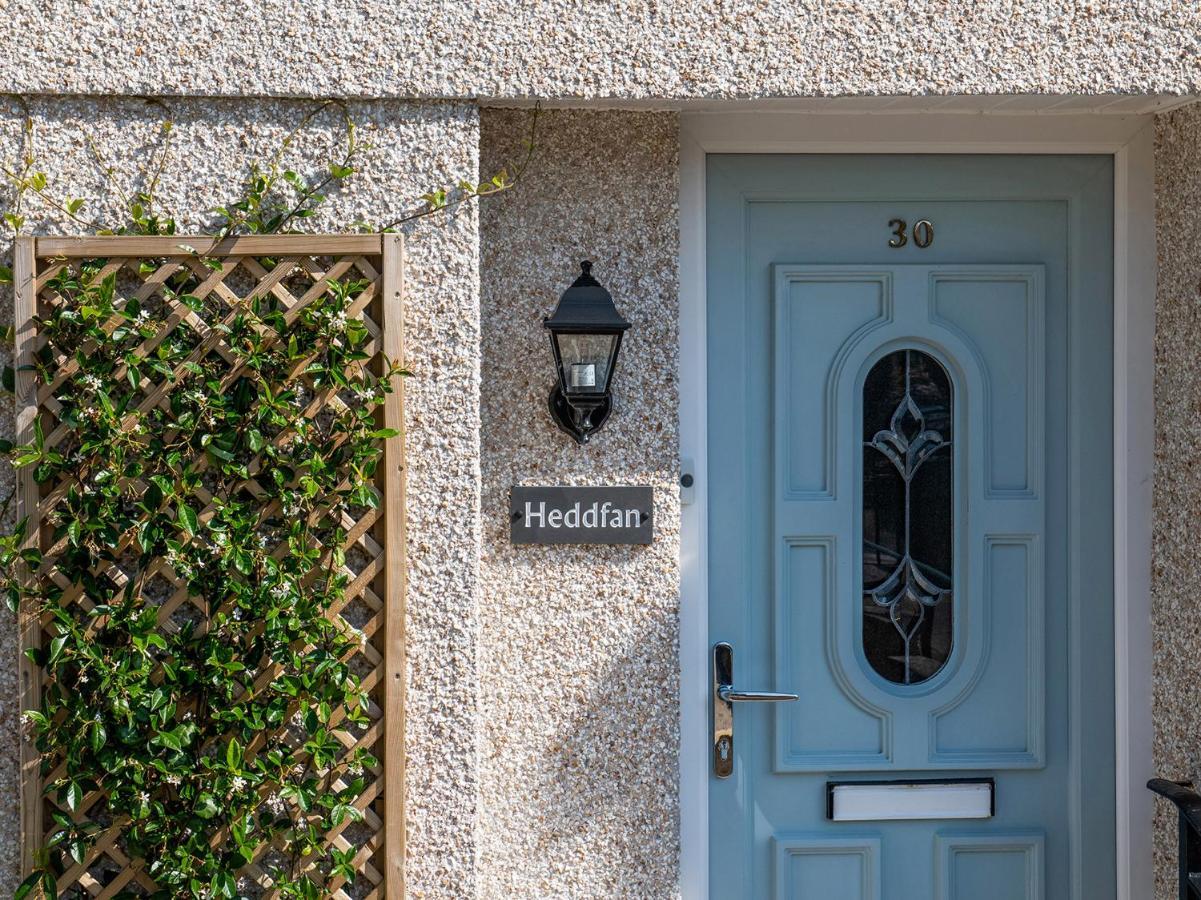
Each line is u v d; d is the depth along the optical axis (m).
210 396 2.57
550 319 2.79
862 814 3.19
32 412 2.57
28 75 2.60
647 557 2.98
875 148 3.14
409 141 2.68
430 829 2.71
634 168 2.96
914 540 3.19
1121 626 3.18
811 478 3.19
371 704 2.70
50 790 2.60
